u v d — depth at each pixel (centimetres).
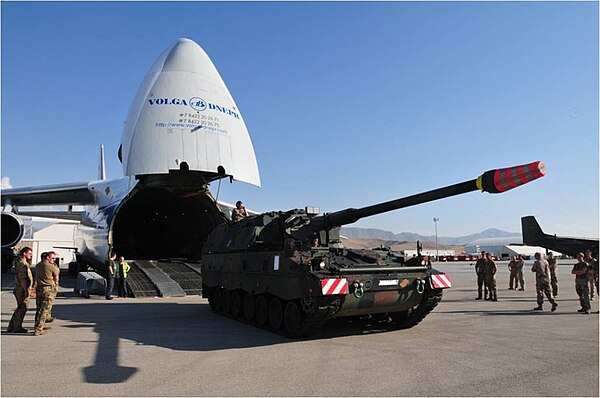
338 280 815
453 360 691
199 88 1780
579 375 604
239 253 1129
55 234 4881
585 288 1195
